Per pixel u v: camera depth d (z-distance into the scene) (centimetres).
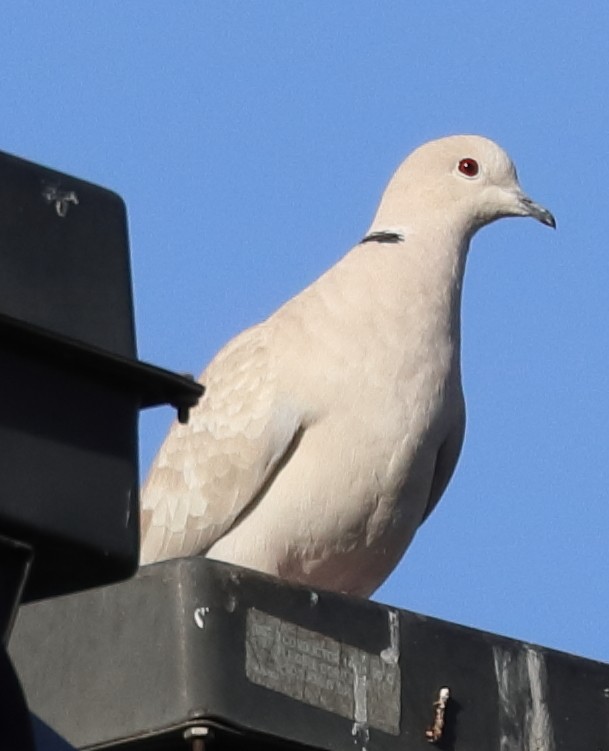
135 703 1214
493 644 1322
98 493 925
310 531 1587
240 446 1611
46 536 911
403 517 1595
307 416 1585
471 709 1298
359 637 1274
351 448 1574
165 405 959
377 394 1579
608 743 1336
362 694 1263
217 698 1206
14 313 939
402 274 1622
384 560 1617
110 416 938
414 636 1295
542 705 1322
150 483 1677
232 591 1236
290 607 1255
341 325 1596
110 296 962
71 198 966
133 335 963
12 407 919
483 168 1711
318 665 1252
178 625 1219
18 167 959
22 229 952
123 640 1229
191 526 1638
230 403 1625
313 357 1594
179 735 1206
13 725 877
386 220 1689
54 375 930
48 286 951
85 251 962
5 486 909
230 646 1223
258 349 1630
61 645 1243
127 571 926
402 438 1577
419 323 1602
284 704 1229
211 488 1628
